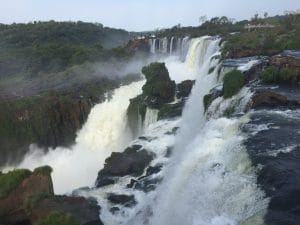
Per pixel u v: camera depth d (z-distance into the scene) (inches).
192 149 1082.7
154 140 1423.5
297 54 1755.7
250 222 697.6
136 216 1042.1
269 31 2433.6
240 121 1109.1
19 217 1071.0
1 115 2118.6
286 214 692.7
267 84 1403.8
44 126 2140.7
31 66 3639.3
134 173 1277.1
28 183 1104.2
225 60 1743.4
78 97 2241.6
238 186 802.2
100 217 1039.6
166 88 1851.6
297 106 1198.3
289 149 904.3
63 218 908.6
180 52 2886.3
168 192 1014.4
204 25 3764.8
